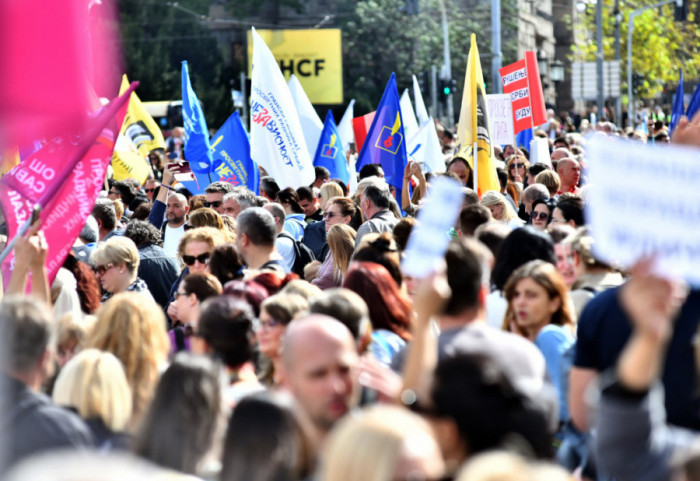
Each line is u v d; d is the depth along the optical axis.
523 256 16.23
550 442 9.55
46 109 9.52
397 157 35.53
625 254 8.18
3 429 9.91
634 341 8.59
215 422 10.28
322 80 147.75
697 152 8.23
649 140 57.66
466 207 20.95
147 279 23.58
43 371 11.08
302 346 10.57
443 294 10.45
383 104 35.44
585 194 23.75
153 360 13.00
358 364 11.31
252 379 13.25
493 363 9.40
